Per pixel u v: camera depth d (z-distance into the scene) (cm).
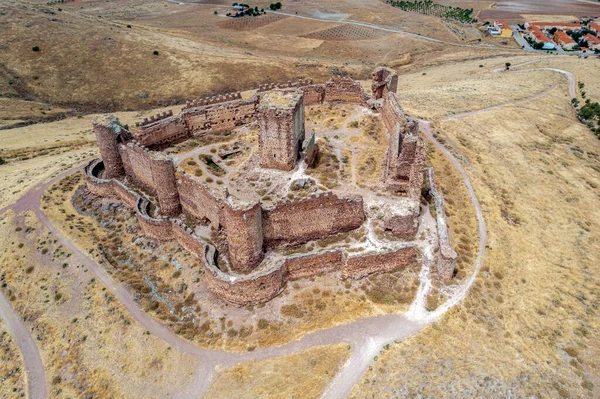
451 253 4962
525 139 9294
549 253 6194
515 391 4109
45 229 6397
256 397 4053
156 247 5950
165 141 7600
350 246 5225
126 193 6600
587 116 10988
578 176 8394
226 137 7888
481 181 7238
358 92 8594
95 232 6384
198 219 6009
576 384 4319
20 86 15300
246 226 4744
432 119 9231
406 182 5903
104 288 5425
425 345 4397
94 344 4894
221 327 4734
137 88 15975
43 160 9494
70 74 16138
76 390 4559
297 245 5431
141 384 4391
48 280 5706
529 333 4803
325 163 6744
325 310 4734
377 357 4291
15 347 5134
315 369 4225
